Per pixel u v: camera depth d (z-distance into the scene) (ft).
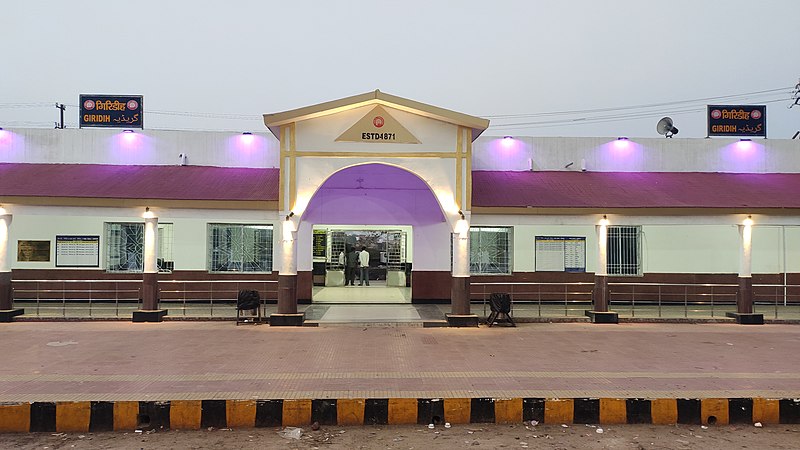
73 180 49.96
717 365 30.94
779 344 37.50
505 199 48.03
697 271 59.21
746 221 47.62
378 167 55.26
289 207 44.86
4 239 45.37
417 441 21.61
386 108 45.21
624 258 59.57
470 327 44.11
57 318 45.50
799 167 60.44
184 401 23.21
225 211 46.19
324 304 56.44
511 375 28.25
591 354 33.78
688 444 21.47
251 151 58.59
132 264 58.49
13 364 30.14
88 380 26.76
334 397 23.99
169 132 58.44
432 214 57.57
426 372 28.84
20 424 22.71
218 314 48.55
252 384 26.16
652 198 49.32
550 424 23.80
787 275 59.47
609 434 22.61
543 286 59.41
